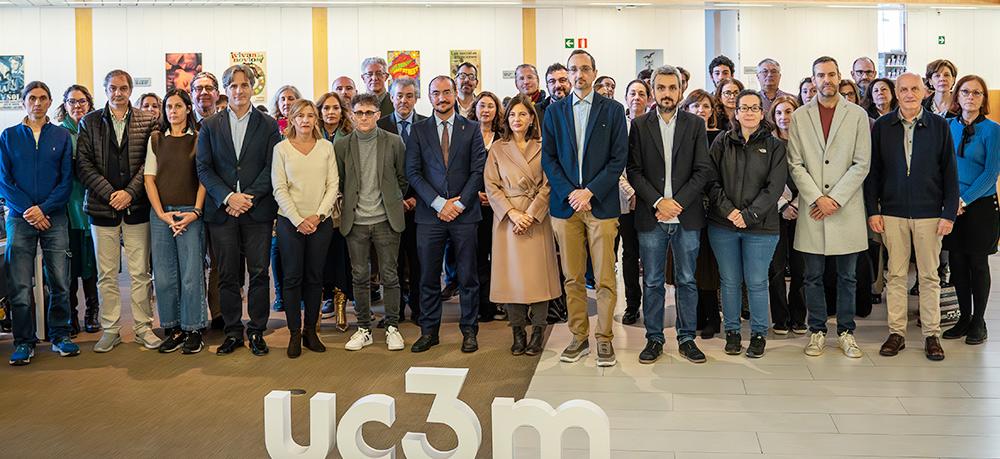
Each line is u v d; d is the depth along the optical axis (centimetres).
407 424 334
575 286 432
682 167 420
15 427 335
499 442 257
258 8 1041
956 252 460
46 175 444
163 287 462
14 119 1037
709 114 495
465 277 459
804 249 436
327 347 473
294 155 444
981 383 379
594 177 415
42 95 447
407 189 482
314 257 455
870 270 524
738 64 1066
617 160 413
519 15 1053
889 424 325
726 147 432
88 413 353
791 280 492
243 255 522
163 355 455
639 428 325
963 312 466
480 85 1059
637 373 407
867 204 441
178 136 456
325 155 454
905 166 427
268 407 268
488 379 401
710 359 432
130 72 1038
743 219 420
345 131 516
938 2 1051
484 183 456
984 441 305
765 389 375
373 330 518
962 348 444
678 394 370
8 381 405
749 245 430
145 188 461
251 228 453
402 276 548
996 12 1066
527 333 496
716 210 431
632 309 524
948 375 393
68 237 466
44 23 1032
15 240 441
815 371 404
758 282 432
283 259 450
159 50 1039
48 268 456
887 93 525
